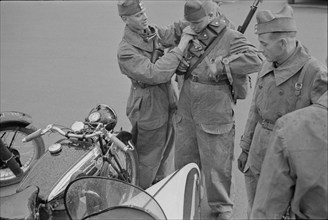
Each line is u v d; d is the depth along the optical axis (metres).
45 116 5.98
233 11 9.38
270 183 2.08
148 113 3.74
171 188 3.06
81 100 6.38
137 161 3.97
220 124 3.47
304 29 8.28
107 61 7.69
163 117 3.79
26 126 4.49
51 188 3.08
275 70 2.73
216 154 3.55
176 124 3.71
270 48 2.60
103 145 3.56
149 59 3.56
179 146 3.74
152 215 2.52
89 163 3.37
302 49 2.66
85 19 9.96
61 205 3.10
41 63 7.73
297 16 9.02
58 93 6.62
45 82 7.00
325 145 1.98
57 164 3.30
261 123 2.93
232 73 3.27
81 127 3.44
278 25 2.54
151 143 3.90
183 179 3.16
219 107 3.42
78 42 8.61
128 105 3.85
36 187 2.91
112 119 3.70
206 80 3.38
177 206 2.91
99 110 3.80
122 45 3.55
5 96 6.59
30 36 9.06
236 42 3.29
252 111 3.09
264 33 2.59
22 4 11.38
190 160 3.80
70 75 7.21
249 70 3.23
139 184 4.06
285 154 2.02
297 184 2.03
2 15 10.52
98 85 6.82
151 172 4.00
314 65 2.60
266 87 2.81
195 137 3.68
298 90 2.64
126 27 3.58
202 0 3.26
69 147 3.48
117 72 7.26
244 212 4.09
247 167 3.11
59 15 10.35
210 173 3.63
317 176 1.98
